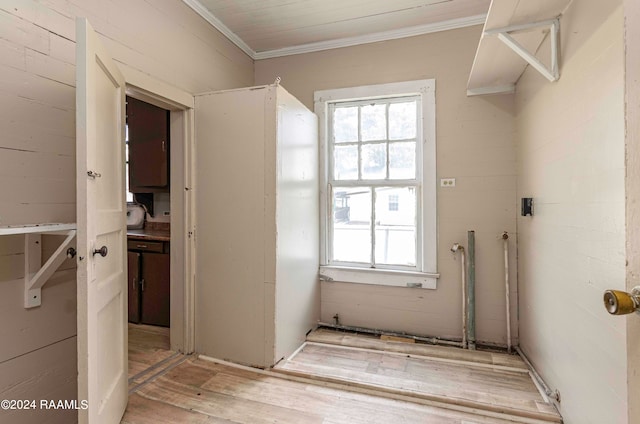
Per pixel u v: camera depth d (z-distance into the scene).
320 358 2.34
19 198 1.39
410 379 2.04
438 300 2.68
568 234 1.55
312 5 2.43
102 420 1.41
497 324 2.53
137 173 3.17
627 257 0.70
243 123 2.25
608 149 1.20
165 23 2.16
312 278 2.83
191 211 2.36
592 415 1.33
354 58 2.90
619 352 1.14
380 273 2.81
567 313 1.57
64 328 1.59
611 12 1.16
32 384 1.46
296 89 3.07
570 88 1.50
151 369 2.16
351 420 1.69
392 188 2.86
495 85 2.47
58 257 1.39
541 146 1.90
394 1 2.36
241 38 2.90
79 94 1.26
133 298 3.04
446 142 2.64
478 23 2.56
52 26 1.51
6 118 1.35
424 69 2.70
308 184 2.75
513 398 1.83
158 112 3.08
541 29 1.66
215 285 2.32
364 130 2.94
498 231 2.53
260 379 2.08
